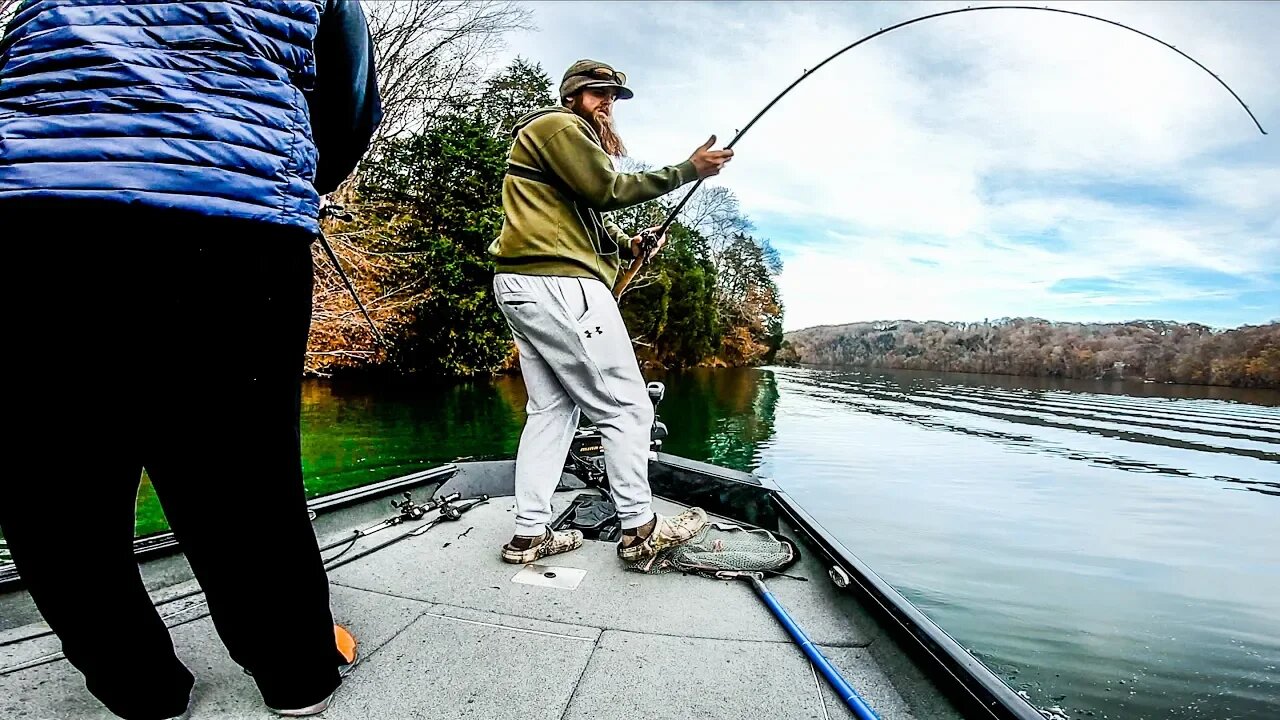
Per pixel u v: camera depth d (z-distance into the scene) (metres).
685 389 24.64
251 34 0.82
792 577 1.74
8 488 0.81
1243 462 13.60
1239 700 3.49
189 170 0.77
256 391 0.89
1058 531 7.66
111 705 0.94
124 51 0.76
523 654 1.29
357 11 0.99
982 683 0.97
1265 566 6.34
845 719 1.09
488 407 13.71
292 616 0.97
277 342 0.90
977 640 4.36
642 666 1.25
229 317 0.83
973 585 5.59
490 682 1.18
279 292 0.88
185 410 0.84
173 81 0.77
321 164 1.14
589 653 1.30
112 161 0.74
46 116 0.74
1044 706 3.44
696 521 1.90
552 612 1.50
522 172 1.76
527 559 1.80
